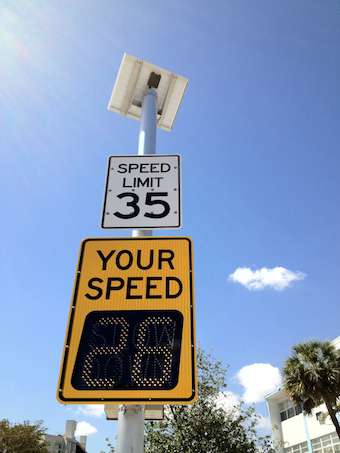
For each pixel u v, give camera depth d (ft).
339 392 40.11
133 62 14.84
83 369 7.18
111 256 8.48
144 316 7.73
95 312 7.79
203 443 26.78
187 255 8.49
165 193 9.95
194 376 7.11
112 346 7.39
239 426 28.55
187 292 8.01
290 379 42.75
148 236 8.84
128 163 10.43
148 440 27.91
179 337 7.48
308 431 64.03
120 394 6.96
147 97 14.37
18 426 69.62
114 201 9.86
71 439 120.37
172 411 28.76
